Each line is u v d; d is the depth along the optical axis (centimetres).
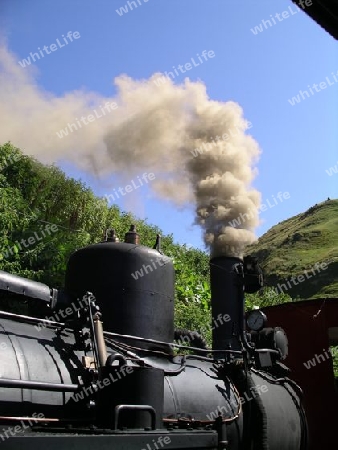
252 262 708
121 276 564
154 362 554
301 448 727
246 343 682
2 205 1143
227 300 716
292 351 922
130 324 554
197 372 594
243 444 601
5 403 398
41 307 537
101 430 391
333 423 860
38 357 440
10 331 444
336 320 901
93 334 475
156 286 581
